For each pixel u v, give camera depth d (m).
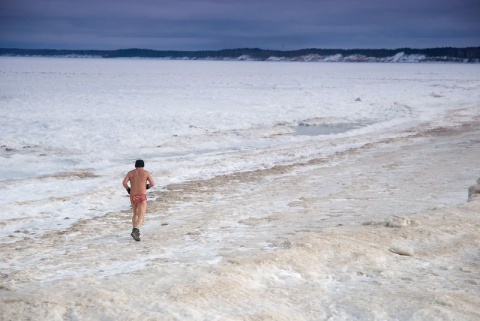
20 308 5.23
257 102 52.00
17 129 30.27
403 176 17.73
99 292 5.69
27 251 9.70
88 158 22.66
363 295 6.27
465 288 6.76
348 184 16.81
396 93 65.31
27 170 19.98
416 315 5.57
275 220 11.73
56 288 6.03
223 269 6.75
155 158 23.23
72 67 174.38
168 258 8.25
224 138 29.02
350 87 81.00
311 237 8.49
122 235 11.12
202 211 13.58
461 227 9.45
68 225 12.39
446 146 24.94
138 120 35.50
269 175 19.16
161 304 5.43
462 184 15.63
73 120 34.94
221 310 5.52
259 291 6.25
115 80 96.00
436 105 48.59
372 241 8.54
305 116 40.31
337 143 27.14
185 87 77.38
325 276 7.12
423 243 8.67
